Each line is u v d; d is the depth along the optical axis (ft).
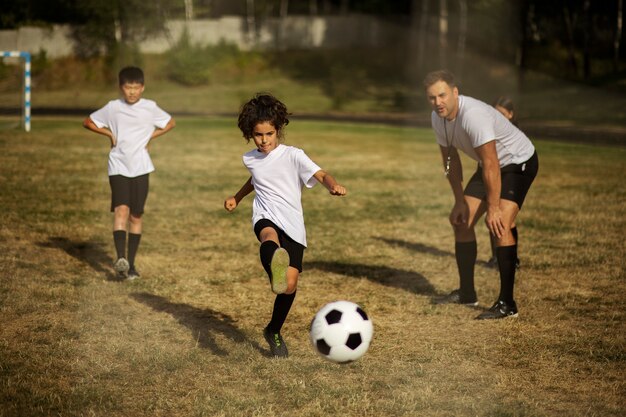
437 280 22.84
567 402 13.44
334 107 130.62
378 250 26.76
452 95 18.65
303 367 15.05
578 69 156.56
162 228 29.91
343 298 20.56
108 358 15.39
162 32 160.56
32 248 25.61
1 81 143.13
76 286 21.07
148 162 22.67
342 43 178.19
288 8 213.46
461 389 14.01
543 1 166.71
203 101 130.11
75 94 136.67
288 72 160.15
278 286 13.93
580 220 31.83
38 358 15.11
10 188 37.42
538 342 16.76
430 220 32.63
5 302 19.01
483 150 18.39
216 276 22.72
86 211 32.50
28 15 165.89
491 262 24.67
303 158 15.20
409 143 68.44
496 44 168.14
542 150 62.13
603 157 57.06
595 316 18.88
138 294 20.49
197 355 15.57
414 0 184.85
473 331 17.67
